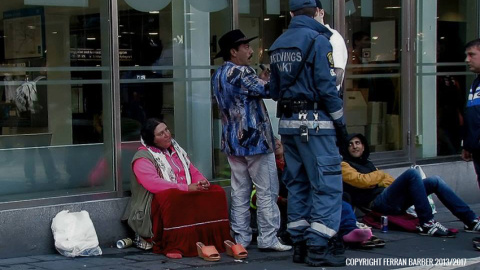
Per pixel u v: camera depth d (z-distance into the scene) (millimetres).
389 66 9242
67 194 7035
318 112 6066
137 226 6883
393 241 7355
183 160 7160
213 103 7934
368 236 6812
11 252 6527
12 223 6523
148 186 6797
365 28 9016
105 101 7242
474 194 9875
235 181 7000
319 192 6094
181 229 6625
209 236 6762
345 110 8820
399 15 9312
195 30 7793
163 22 7566
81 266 6203
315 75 5988
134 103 7379
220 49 7230
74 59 7074
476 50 6969
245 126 6672
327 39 6051
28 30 6812
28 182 6844
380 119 9172
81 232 6621
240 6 8055
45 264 6277
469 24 10016
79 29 7086
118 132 7234
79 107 7109
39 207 6684
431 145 9695
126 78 7320
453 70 9883
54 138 6984
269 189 6812
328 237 6129
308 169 6156
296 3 6227
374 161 9047
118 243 6969
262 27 8242
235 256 6512
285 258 6594
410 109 9391
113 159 7238
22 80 6801
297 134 6125
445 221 8547
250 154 6684
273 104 8344
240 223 7000
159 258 6562
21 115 6801
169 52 7621
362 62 8984
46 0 6906
